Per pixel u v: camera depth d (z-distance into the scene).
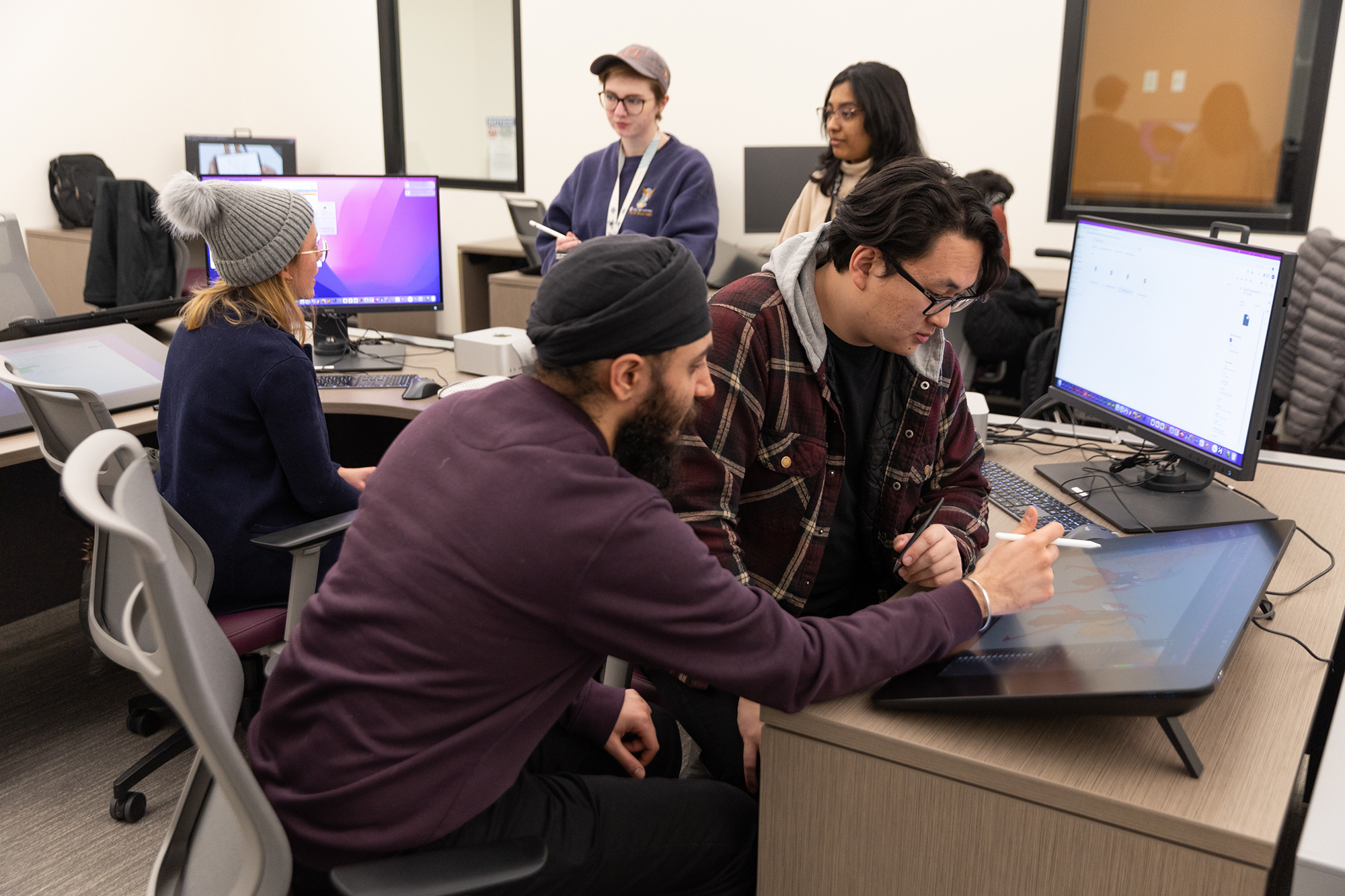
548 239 3.83
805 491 1.38
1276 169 3.95
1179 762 0.96
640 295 0.95
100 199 3.57
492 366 2.57
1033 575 1.14
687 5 4.84
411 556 0.97
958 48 4.30
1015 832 0.97
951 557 1.29
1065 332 1.88
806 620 1.07
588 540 0.93
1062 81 4.14
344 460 2.99
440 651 0.96
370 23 5.73
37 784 2.04
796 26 4.61
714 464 1.29
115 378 2.30
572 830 1.10
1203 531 1.34
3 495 2.54
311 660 1.01
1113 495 1.63
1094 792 0.92
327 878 1.01
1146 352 1.65
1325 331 2.82
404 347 2.92
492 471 0.96
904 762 1.02
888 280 1.24
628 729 1.36
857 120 2.83
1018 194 4.36
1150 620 1.08
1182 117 4.06
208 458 1.80
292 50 6.05
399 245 2.75
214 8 6.12
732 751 1.38
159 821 1.94
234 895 0.96
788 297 1.33
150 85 5.91
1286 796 0.91
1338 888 0.84
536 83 5.36
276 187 1.88
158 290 3.55
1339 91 3.72
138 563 0.82
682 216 3.44
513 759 1.02
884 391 1.43
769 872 1.15
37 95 5.47
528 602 0.94
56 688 2.43
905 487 1.45
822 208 3.02
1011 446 1.97
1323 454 3.56
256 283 1.85
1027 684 0.99
